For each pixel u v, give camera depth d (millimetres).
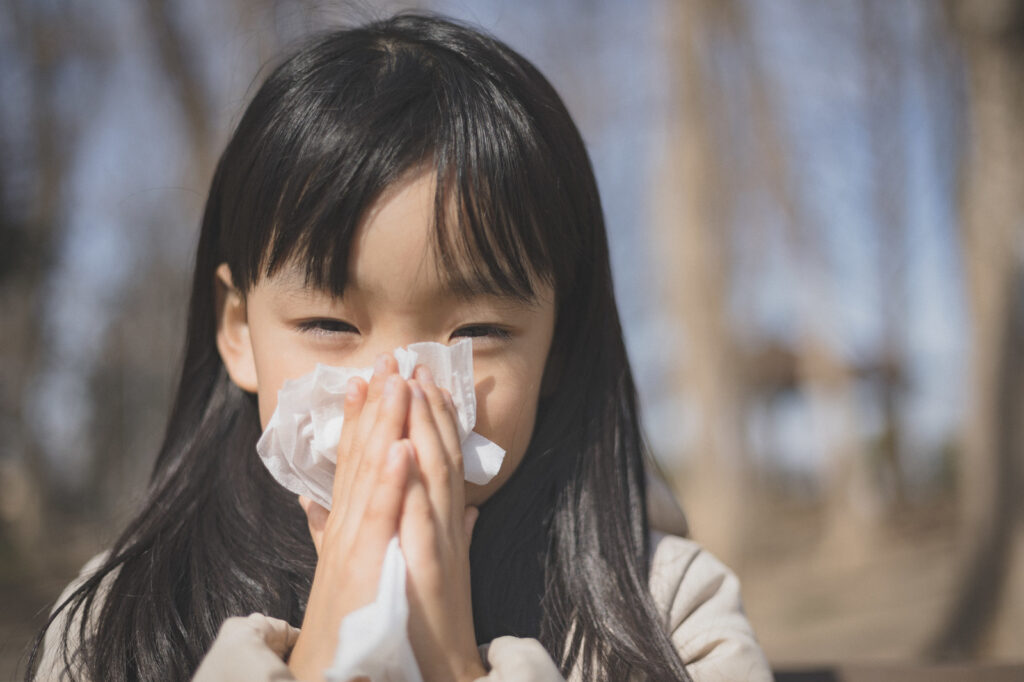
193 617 1002
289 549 1050
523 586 1020
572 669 955
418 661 782
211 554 1051
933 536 11906
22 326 8250
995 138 5484
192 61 6082
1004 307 5301
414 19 1169
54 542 8258
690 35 8727
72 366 8930
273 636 854
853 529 11523
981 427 5145
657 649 940
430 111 942
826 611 7324
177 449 1162
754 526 10570
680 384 9266
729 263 9203
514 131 975
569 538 1045
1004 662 1229
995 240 5430
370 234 876
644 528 1107
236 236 1011
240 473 1106
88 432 9094
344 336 915
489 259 905
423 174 895
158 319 8641
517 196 943
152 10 5938
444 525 829
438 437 846
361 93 958
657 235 9289
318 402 892
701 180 8883
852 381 12875
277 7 1652
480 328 927
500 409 927
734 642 993
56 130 7633
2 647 1708
